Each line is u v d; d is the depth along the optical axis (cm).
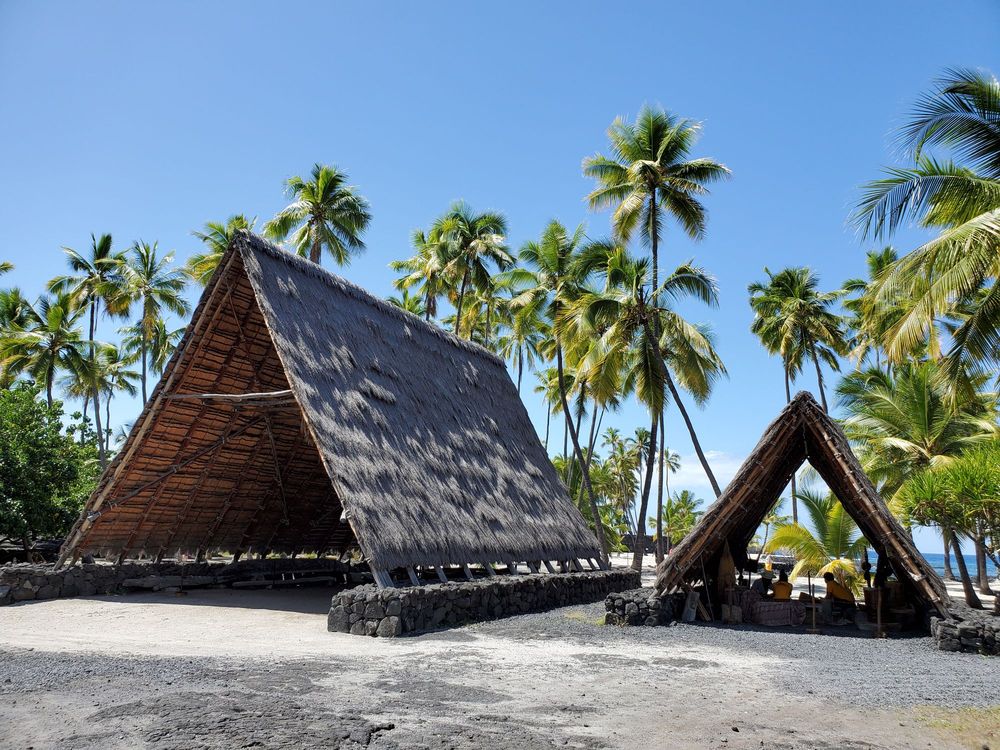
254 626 1224
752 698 743
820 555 1827
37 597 1483
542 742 555
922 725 657
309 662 830
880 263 4128
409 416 1594
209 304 1408
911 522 1609
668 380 2634
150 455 1564
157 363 4656
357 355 1548
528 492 1891
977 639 1073
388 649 982
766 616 1369
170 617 1305
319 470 1947
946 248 1326
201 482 1722
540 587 1591
